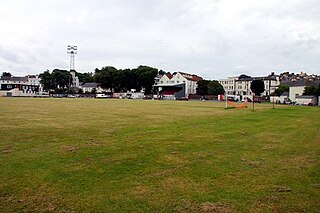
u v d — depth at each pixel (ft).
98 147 27.81
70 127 43.24
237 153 25.99
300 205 14.10
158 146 28.78
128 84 353.51
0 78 478.18
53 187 16.22
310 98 237.86
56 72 427.33
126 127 44.24
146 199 14.70
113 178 18.07
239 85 474.08
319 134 39.29
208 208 13.66
